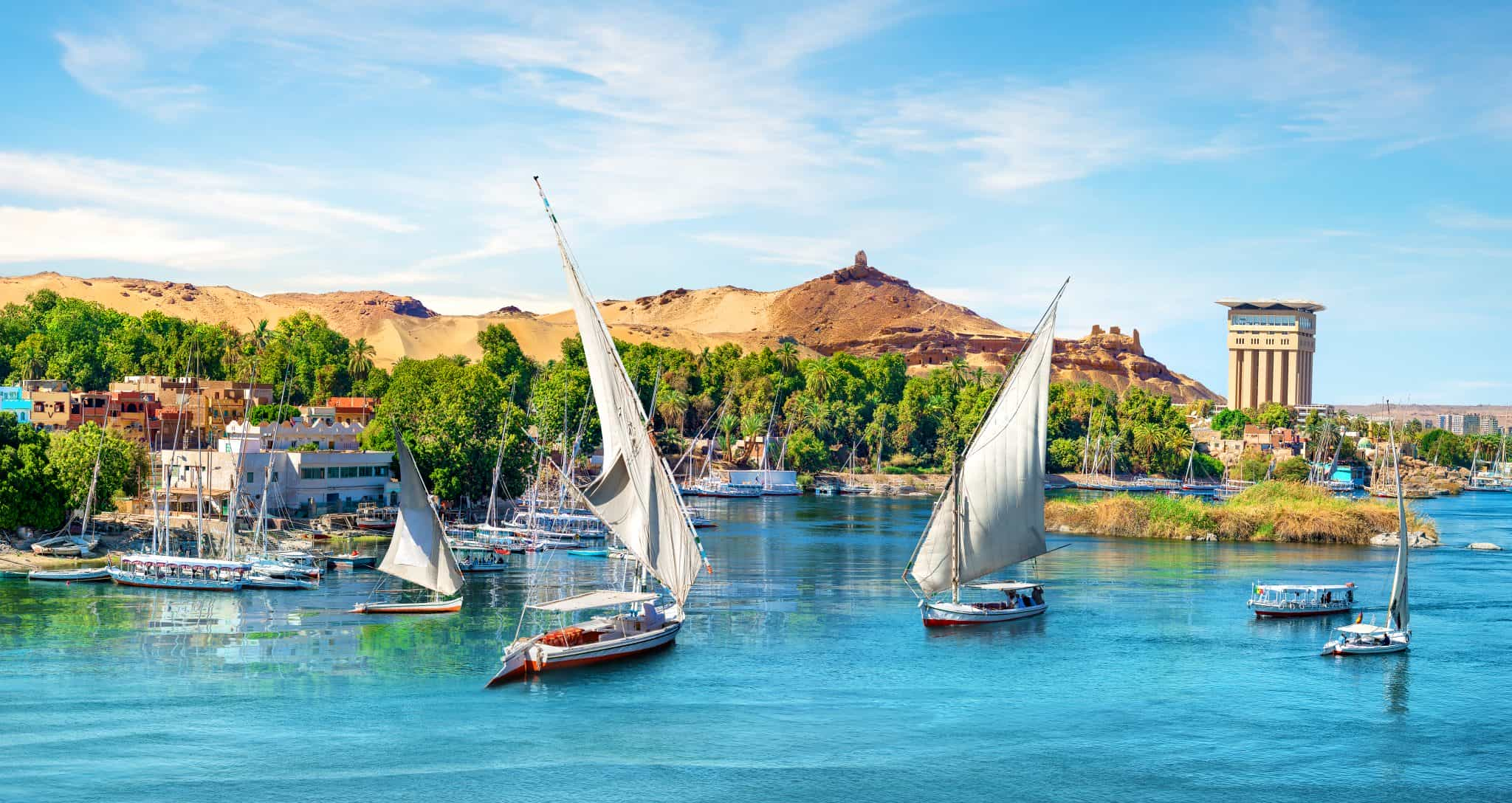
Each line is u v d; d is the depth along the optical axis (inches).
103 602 4249.5
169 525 5482.3
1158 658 3592.5
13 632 3735.2
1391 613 3695.9
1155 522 6840.6
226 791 2470.5
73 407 7180.1
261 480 6131.9
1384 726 2935.5
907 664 3501.5
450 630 3848.4
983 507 4037.9
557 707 3043.8
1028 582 4987.7
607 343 3624.5
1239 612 4298.7
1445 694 3201.3
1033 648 3703.3
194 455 6018.7
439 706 3038.9
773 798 2477.9
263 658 3449.8
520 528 6250.0
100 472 5344.5
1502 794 2513.5
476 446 6993.1
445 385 7790.4
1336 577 5147.6
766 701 3117.6
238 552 5162.4
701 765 2652.6
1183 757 2721.5
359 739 2785.4
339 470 6496.1
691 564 3818.9
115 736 2778.1
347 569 5078.7
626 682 3280.0
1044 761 2696.9
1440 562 5698.8
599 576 5017.2
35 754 2652.6
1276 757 2723.9
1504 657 3597.4
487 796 2465.6
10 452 5073.8
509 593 4552.2
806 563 5570.9
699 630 3934.5
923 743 2805.1
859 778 2593.5
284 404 7298.2
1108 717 3002.0
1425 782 2576.3
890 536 6835.6
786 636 3848.4
